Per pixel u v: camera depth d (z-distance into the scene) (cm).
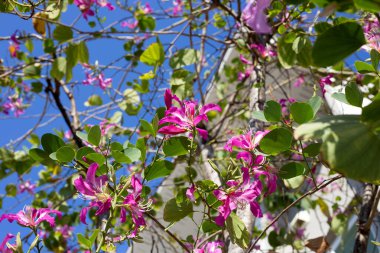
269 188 138
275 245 268
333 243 279
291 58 182
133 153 136
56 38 218
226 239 165
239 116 308
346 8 92
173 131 136
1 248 132
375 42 148
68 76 216
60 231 301
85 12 231
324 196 359
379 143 95
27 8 180
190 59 200
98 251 124
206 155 228
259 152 138
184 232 297
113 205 128
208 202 142
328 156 95
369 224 168
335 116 100
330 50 98
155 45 192
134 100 266
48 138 143
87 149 137
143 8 311
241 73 305
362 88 229
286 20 179
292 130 134
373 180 94
